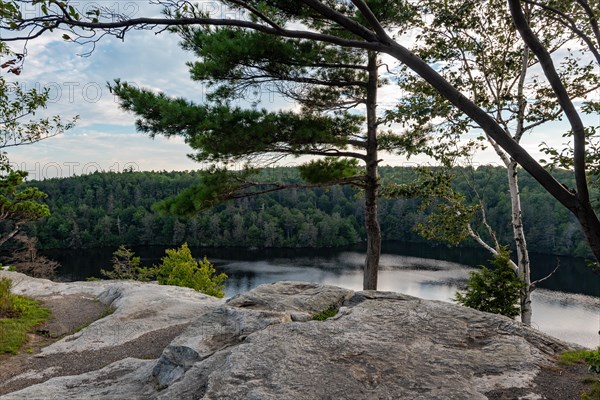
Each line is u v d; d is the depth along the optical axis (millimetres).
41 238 73500
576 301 36219
